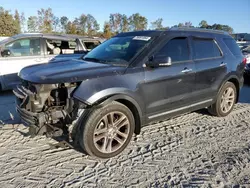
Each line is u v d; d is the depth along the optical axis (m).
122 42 4.38
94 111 3.26
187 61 4.33
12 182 2.89
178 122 5.00
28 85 3.38
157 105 3.92
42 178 3.00
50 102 3.20
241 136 4.39
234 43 5.57
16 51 6.88
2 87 6.74
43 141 3.94
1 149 3.63
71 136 3.25
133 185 2.94
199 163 3.45
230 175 3.16
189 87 4.37
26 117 3.24
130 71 3.58
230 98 5.46
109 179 3.04
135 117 3.76
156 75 3.80
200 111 5.73
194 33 4.66
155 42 3.98
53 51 7.46
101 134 3.42
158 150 3.80
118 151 3.60
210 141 4.16
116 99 3.41
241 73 5.50
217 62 4.89
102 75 3.34
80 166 3.30
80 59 4.46
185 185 2.95
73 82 3.15
